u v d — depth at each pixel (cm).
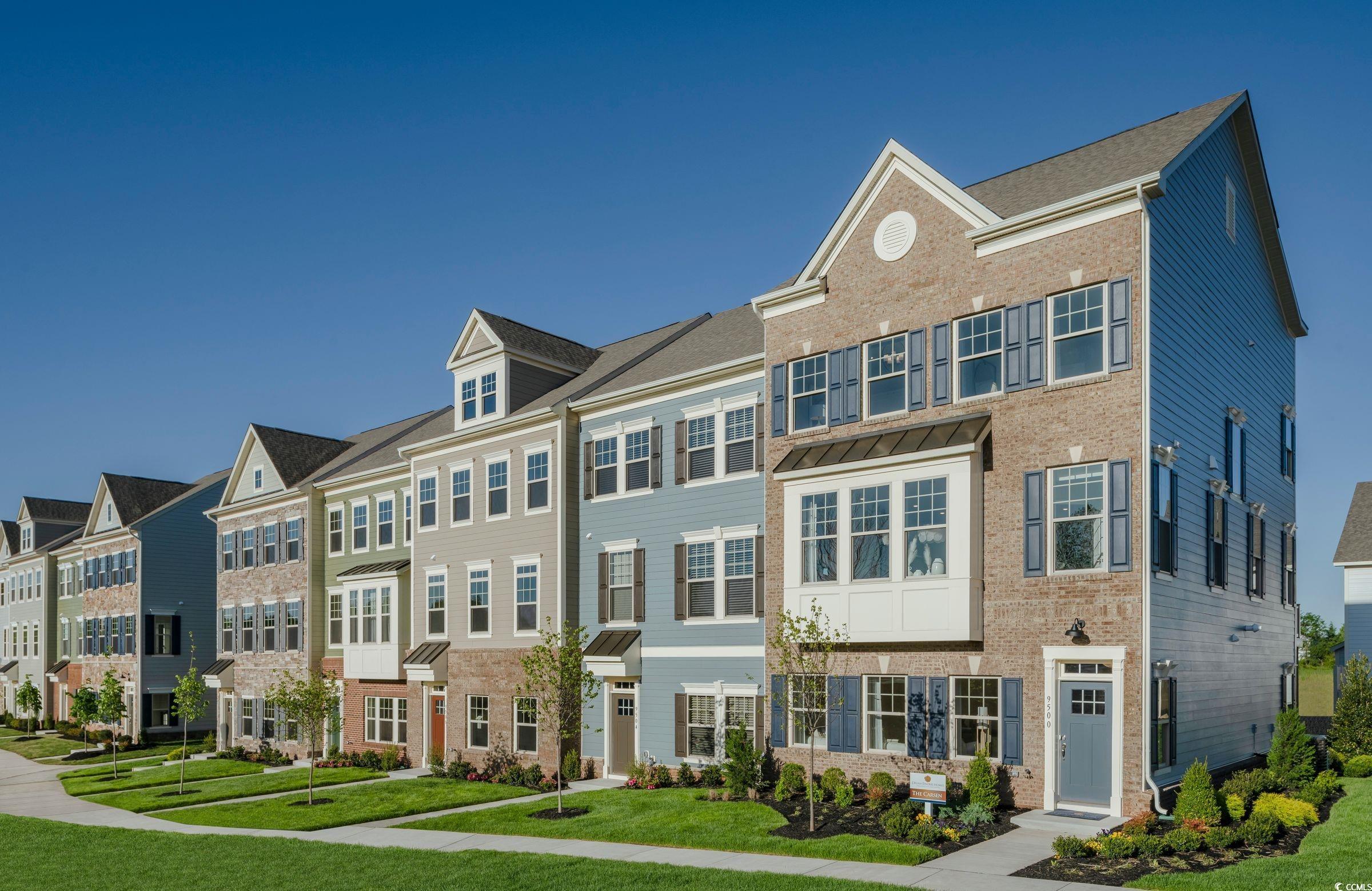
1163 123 2392
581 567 3030
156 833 2439
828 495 2333
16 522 7294
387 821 2434
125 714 5062
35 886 1877
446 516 3506
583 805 2394
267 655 4362
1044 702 1972
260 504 4497
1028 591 2022
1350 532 3891
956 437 2117
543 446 3138
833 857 1728
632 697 2827
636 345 3534
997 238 2147
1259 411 2650
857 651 2278
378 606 3734
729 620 2597
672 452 2809
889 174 2356
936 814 1967
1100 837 1734
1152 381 1930
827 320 2445
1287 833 1709
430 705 3469
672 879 1617
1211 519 2236
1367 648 3738
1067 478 2006
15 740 5700
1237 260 2503
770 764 2420
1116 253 1970
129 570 5509
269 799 2941
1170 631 1969
